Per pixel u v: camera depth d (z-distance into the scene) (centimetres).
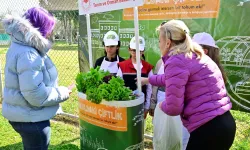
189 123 201
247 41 268
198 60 196
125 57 351
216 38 283
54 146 362
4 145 368
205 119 194
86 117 259
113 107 235
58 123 443
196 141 201
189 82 195
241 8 266
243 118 419
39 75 215
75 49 770
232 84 284
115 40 319
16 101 223
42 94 217
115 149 243
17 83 220
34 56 212
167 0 306
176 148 256
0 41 1436
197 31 292
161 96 298
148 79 259
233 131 203
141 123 243
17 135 399
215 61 231
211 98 196
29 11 221
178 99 190
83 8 290
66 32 753
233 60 279
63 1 459
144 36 330
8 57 221
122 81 246
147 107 304
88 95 244
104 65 325
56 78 243
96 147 256
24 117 225
